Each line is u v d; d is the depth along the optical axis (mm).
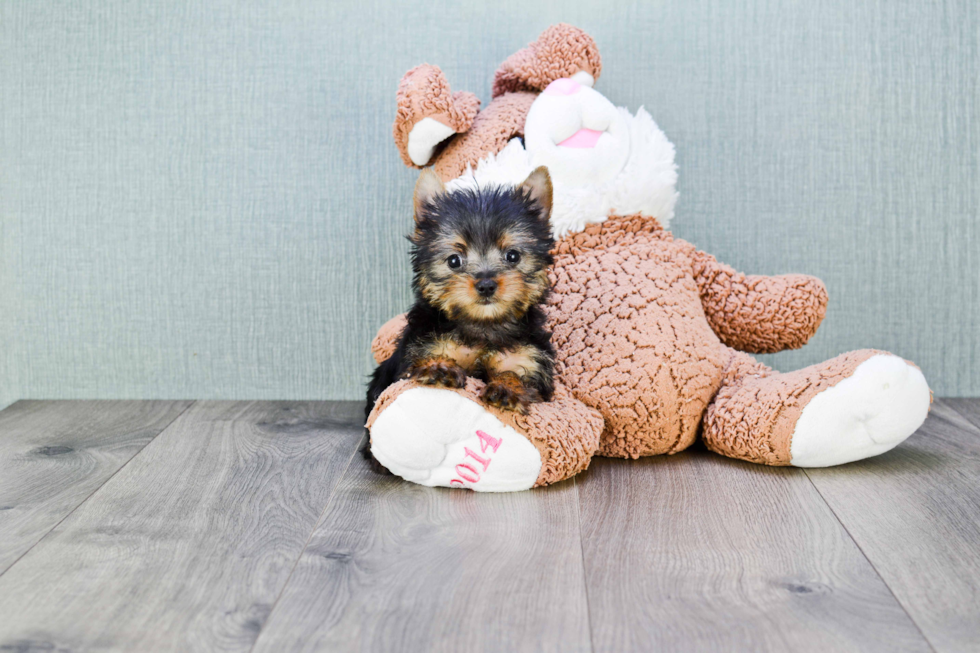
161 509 1702
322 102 2635
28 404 2686
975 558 1427
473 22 2605
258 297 2715
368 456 2039
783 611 1244
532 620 1224
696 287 2217
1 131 2666
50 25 2619
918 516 1626
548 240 1815
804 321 2223
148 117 2646
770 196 2645
